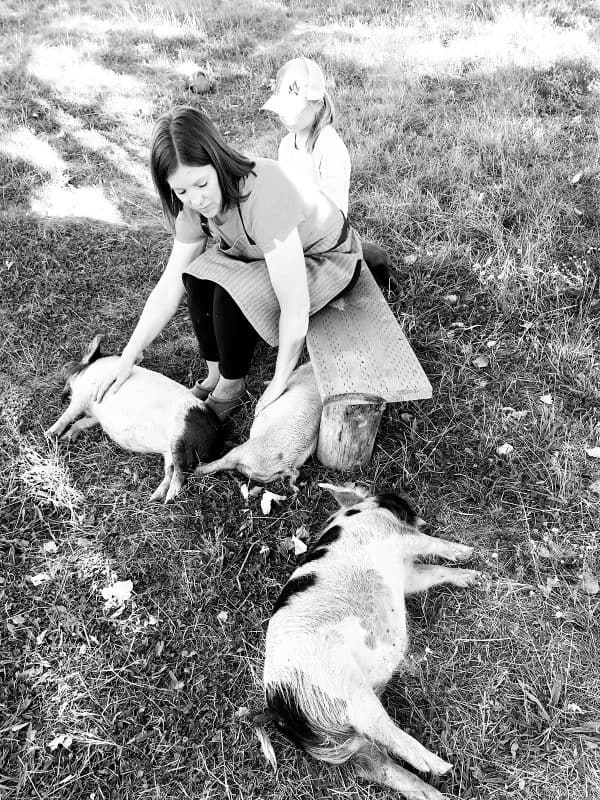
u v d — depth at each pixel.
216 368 3.75
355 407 3.16
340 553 2.78
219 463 3.44
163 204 3.09
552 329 4.05
